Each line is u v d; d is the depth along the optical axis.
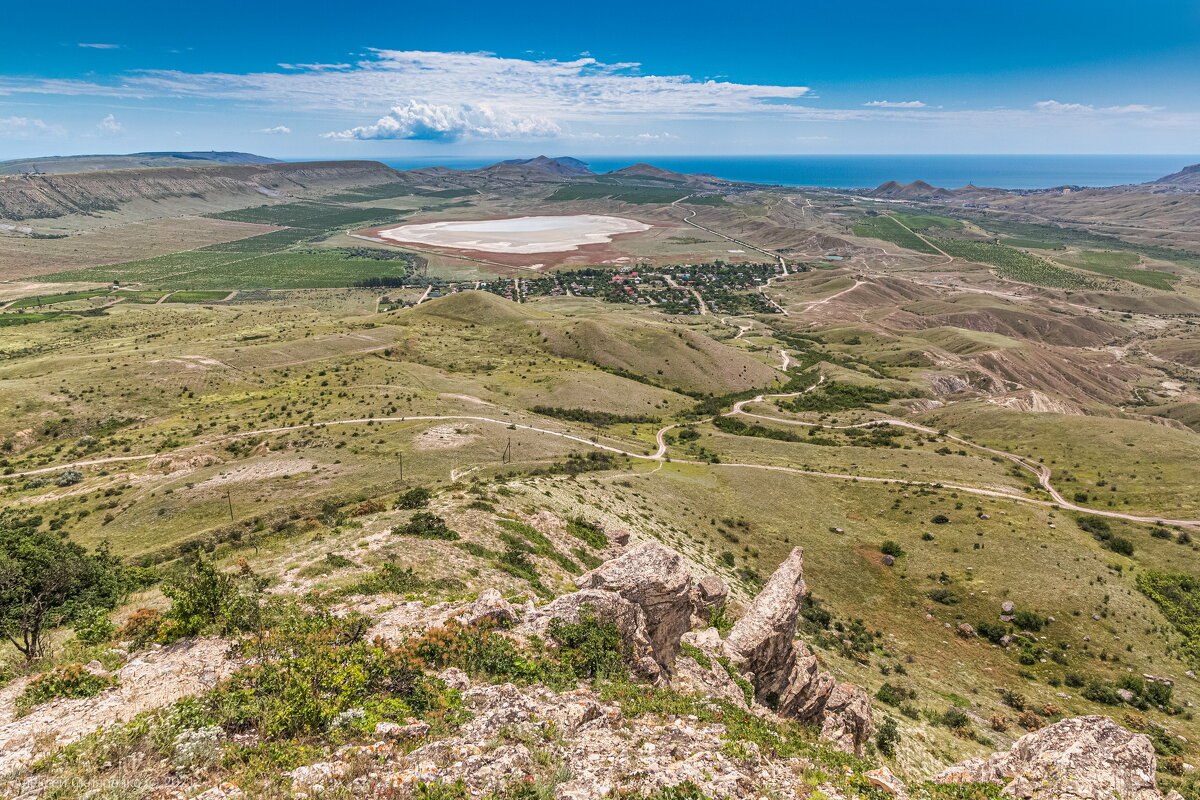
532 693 21.14
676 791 15.48
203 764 14.84
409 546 42.94
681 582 31.50
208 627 23.88
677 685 27.52
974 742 48.88
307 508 80.56
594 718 19.72
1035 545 83.94
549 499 67.88
